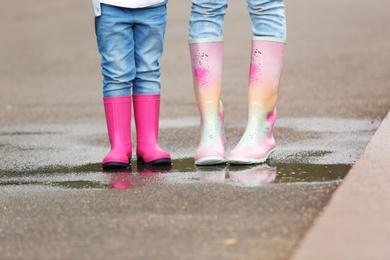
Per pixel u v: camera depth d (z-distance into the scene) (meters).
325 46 13.99
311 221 4.62
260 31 6.21
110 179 5.95
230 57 13.52
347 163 6.12
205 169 6.12
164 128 8.18
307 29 16.08
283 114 8.71
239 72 12.08
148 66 6.47
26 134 8.23
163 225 4.65
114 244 4.39
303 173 5.82
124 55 6.35
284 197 5.11
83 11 21.38
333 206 4.64
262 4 6.14
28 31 18.41
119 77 6.38
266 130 6.27
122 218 4.84
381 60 12.40
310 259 3.94
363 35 15.01
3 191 5.69
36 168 6.51
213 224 4.63
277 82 6.27
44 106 10.19
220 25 6.29
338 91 10.12
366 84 10.53
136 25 6.39
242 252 4.16
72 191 5.59
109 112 6.45
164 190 5.44
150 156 6.42
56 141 7.76
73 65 14.02
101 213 4.97
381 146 5.83
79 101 10.52
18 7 22.20
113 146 6.45
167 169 6.23
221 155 6.24
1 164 6.73
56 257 4.24
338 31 15.66
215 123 6.30
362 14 17.95
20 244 4.48
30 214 5.04
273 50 6.20
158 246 4.31
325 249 4.05
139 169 6.29
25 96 11.10
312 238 4.19
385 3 19.73
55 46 16.31
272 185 5.44
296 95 9.96
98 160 6.77
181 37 16.14
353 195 4.81
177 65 13.16
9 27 19.09
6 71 13.56
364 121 8.09
